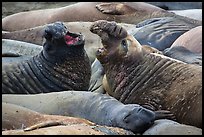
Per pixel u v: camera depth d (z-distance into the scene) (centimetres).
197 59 2466
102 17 3456
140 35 3002
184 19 3225
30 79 2495
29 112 1958
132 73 2294
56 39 2461
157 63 2278
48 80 2495
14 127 1897
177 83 2177
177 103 2122
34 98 2180
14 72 2498
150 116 1911
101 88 2522
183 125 1886
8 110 1950
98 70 2653
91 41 3006
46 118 1942
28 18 3578
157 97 2197
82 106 2095
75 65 2505
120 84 2314
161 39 2967
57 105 2128
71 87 2505
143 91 2242
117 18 3459
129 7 3478
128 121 1919
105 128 1798
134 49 2319
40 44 3103
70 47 2481
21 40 3139
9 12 4222
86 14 3481
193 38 2759
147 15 3459
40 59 2530
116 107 2009
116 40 2322
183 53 2536
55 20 3506
